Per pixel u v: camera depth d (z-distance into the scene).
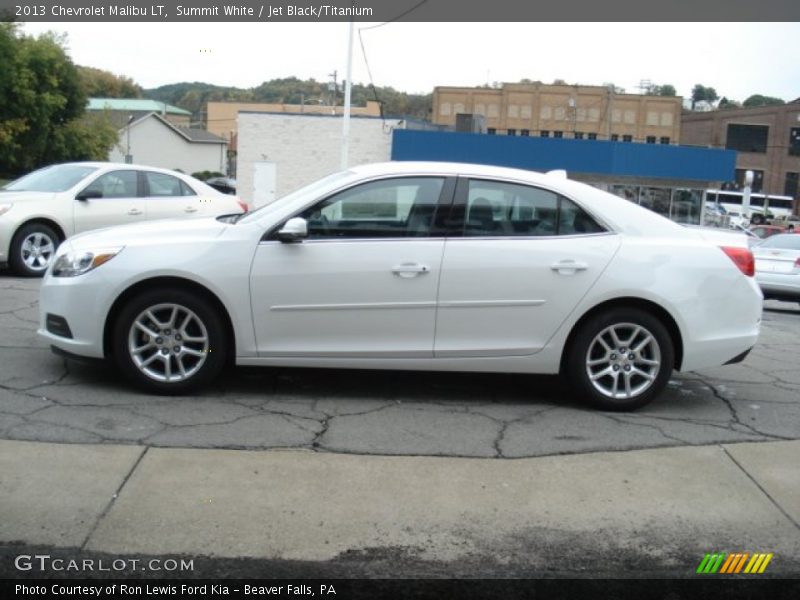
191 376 5.28
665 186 33.31
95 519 3.63
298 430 4.80
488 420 5.18
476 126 35.22
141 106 79.94
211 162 71.19
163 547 3.46
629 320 5.40
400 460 4.41
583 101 69.50
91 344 5.26
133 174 11.20
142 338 5.28
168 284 5.22
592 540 3.68
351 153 33.59
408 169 5.39
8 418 4.74
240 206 12.22
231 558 3.41
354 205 5.30
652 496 4.11
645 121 70.12
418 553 3.51
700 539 3.73
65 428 4.62
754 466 4.54
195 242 5.22
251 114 33.59
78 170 10.98
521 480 4.23
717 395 6.12
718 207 62.78
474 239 5.30
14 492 3.82
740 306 5.55
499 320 5.31
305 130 33.56
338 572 3.36
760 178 73.25
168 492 3.90
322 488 4.03
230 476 4.10
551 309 5.32
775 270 13.92
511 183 5.42
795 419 5.52
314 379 5.95
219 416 4.98
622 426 5.18
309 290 5.20
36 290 9.18
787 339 9.11
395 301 5.23
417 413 5.27
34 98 43.50
